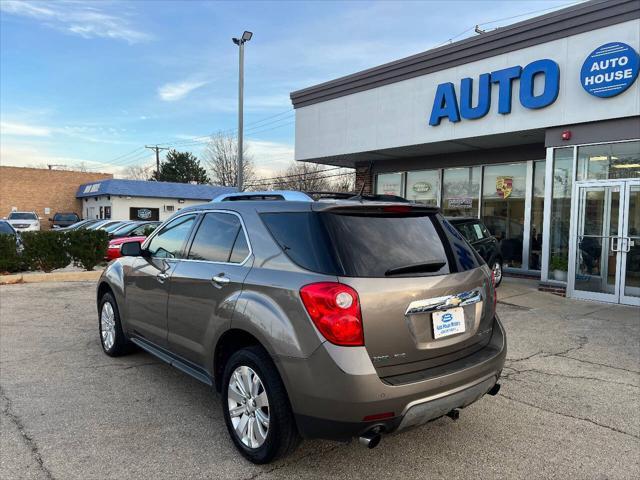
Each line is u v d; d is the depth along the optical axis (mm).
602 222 9234
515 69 10117
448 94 11289
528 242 12227
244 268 3393
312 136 14844
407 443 3549
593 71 8977
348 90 13727
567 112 9461
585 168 9484
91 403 4168
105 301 5539
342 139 13953
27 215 31203
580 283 9492
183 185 38750
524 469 3209
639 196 8789
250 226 3531
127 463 3193
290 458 3307
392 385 2754
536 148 11984
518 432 3744
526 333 6793
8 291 10016
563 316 7898
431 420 2986
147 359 5426
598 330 6973
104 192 34844
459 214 13766
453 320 3180
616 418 4016
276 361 2941
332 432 2787
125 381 4715
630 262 8898
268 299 3088
